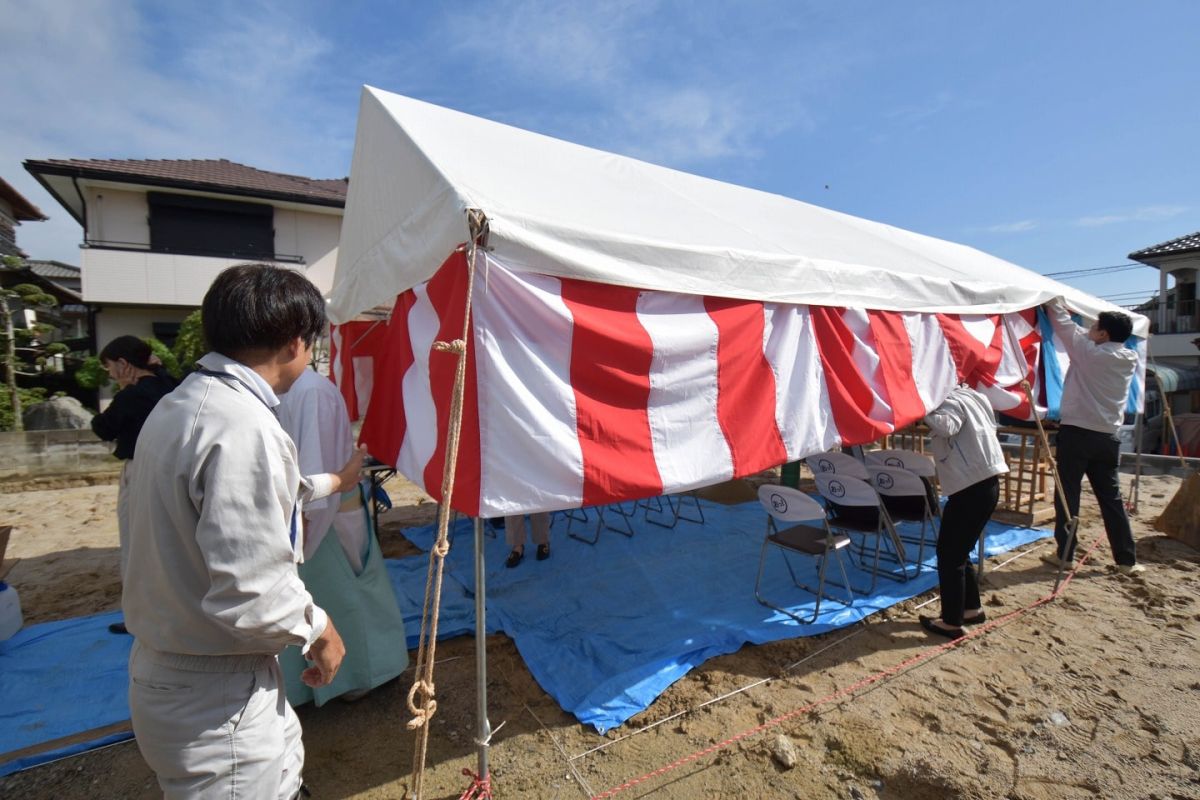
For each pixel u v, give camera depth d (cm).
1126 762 262
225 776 135
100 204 1280
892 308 366
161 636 132
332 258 1477
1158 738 278
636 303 264
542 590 441
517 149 360
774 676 332
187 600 130
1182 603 421
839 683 325
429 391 242
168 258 1296
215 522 122
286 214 1427
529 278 235
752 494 718
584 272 242
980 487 358
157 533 129
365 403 430
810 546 401
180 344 1216
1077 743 274
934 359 388
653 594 434
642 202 345
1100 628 386
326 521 260
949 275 427
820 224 487
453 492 220
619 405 251
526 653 347
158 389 335
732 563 497
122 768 260
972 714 297
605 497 238
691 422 271
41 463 909
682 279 273
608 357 247
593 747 273
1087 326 549
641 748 273
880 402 347
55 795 245
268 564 126
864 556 515
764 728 286
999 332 449
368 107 366
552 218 241
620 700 302
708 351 279
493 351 220
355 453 234
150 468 130
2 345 1216
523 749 272
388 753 267
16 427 1143
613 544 545
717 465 274
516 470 221
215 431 127
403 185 298
